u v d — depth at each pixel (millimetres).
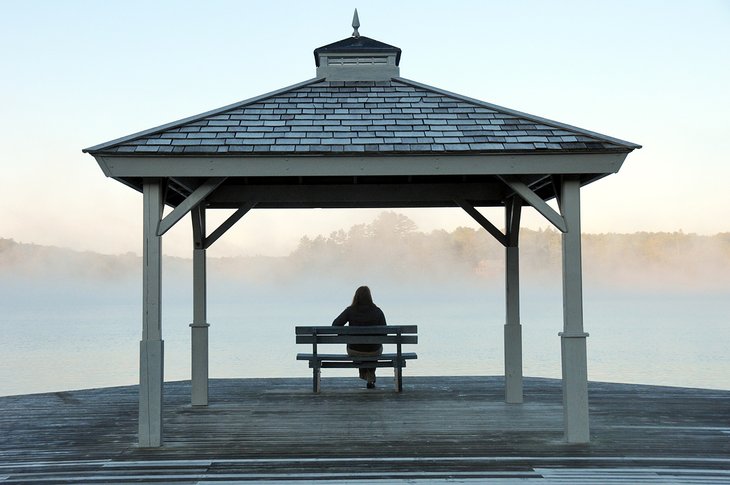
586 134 7102
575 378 6926
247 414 8477
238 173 6918
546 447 6766
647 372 14938
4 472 6086
